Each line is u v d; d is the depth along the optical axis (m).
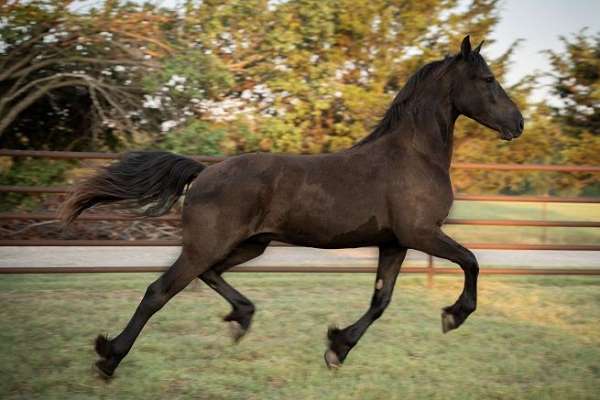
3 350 5.41
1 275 8.66
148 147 12.39
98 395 4.59
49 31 12.23
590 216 17.33
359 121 14.10
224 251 4.88
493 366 5.33
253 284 8.23
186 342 5.73
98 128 12.73
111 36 12.44
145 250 10.86
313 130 14.08
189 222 4.89
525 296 7.88
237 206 4.85
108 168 5.23
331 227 4.93
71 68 12.57
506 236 14.76
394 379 5.02
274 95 13.70
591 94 16.78
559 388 4.87
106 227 11.85
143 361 5.22
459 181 15.57
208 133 12.06
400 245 5.18
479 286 8.42
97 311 6.69
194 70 12.18
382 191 4.98
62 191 8.05
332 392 4.72
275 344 5.75
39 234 11.76
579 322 6.80
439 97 5.24
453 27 15.48
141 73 12.41
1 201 12.03
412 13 14.85
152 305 4.85
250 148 13.25
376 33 14.88
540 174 16.78
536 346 5.91
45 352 5.38
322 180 4.95
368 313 5.22
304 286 8.19
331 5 13.94
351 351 5.62
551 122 16.94
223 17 13.27
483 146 15.61
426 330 6.24
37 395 4.55
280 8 13.38
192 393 4.64
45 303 7.00
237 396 4.61
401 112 5.20
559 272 8.73
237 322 5.37
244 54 13.61
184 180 5.22
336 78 14.50
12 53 12.11
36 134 12.95
